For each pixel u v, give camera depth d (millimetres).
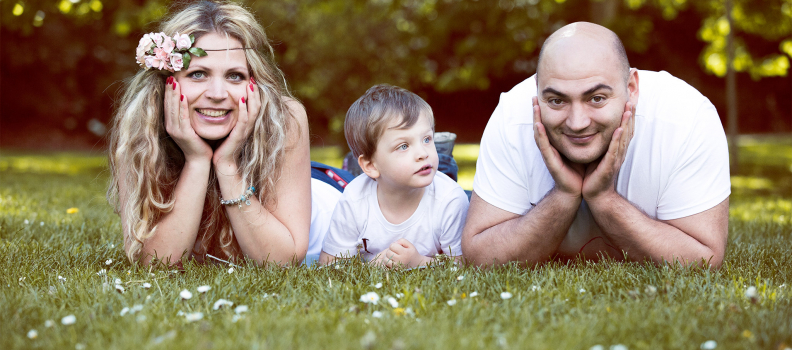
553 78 2285
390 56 13797
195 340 1748
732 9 10578
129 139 2729
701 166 2516
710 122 2537
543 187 2676
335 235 3049
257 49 2791
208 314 2021
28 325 1944
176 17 2695
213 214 2898
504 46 13500
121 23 10188
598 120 2301
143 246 2781
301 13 13609
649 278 2387
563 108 2326
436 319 1976
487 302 2145
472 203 2812
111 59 20750
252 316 1961
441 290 2275
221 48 2639
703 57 12727
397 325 1863
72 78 20938
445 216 2949
